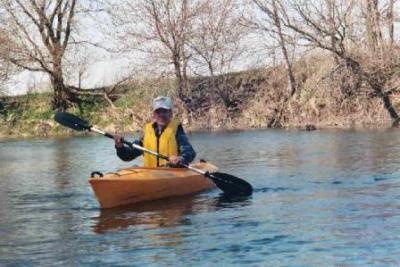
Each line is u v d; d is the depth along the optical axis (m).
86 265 5.98
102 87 30.06
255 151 16.56
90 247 6.62
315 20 25.66
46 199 9.89
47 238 7.12
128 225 7.61
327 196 9.09
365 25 25.89
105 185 8.73
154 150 9.66
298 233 6.83
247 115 27.66
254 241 6.57
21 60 28.52
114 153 18.17
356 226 7.02
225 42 27.94
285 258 5.93
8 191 10.95
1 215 8.60
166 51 27.92
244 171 12.41
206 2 27.73
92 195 10.14
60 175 13.17
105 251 6.43
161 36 27.75
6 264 6.13
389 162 12.92
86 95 30.12
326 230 6.90
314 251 6.12
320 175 11.37
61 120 10.11
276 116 27.23
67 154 18.28
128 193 8.91
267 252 6.15
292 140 19.50
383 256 5.86
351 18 25.75
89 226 7.66
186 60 27.84
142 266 5.87
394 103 25.36
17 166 15.38
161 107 9.62
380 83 25.44
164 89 28.22
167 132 9.65
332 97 26.41
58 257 6.30
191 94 28.06
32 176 13.16
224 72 28.11
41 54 28.77
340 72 26.12
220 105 27.89
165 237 6.89
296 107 27.00
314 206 8.30
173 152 9.65
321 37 25.78
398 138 18.31
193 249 6.35
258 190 9.91
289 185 10.33
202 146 18.58
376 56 25.41
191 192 9.76
